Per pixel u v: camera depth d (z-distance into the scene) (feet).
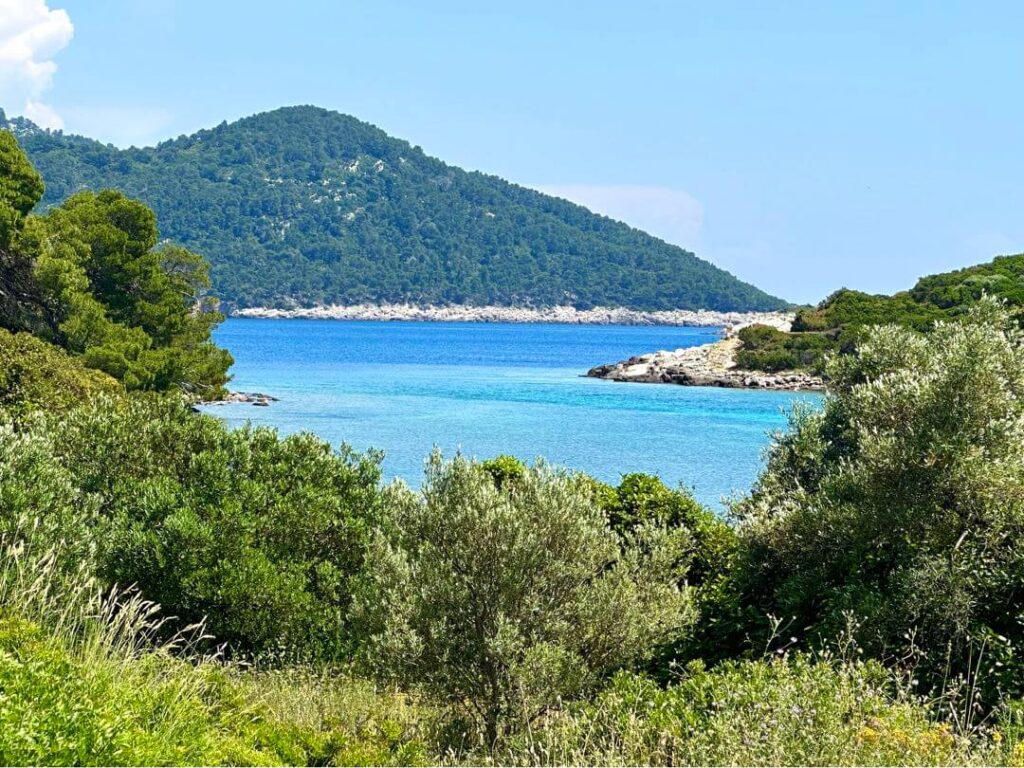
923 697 26.86
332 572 41.68
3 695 19.19
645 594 34.83
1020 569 29.76
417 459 132.98
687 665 32.55
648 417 193.67
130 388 131.64
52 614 28.91
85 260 148.46
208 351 173.78
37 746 17.94
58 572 31.12
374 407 209.77
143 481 42.22
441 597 31.09
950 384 32.73
